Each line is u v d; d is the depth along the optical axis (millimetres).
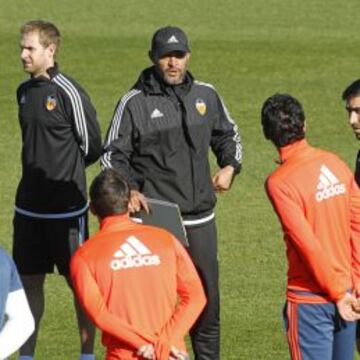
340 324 31781
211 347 38031
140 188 37156
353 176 32469
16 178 59688
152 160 36906
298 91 77125
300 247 30891
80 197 38625
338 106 73375
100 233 29078
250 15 99125
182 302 29016
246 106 73250
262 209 55062
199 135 37031
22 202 38625
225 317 42750
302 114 31562
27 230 38688
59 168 38188
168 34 36562
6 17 97625
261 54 86688
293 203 31094
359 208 31875
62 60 84500
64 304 44062
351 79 80062
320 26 95688
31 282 38938
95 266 28625
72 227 38594
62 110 37906
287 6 101875
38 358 39375
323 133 67750
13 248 39062
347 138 66812
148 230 29172
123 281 28578
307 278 31438
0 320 27203
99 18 97625
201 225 37375
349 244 31969
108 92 76500
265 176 59625
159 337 28562
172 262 28953
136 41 90312
